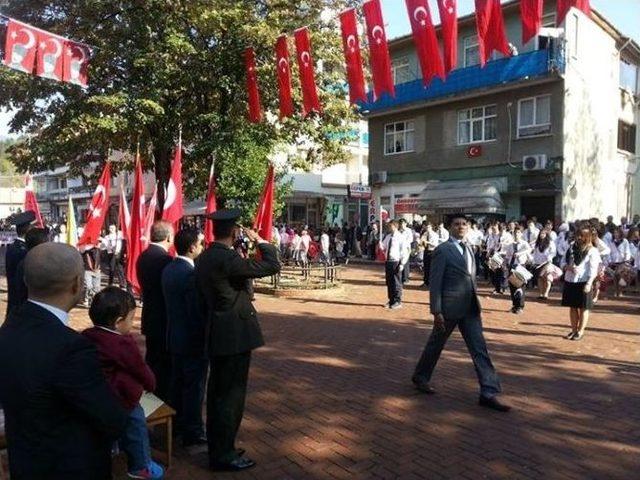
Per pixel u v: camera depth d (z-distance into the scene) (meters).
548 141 22.38
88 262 12.91
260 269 4.25
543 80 21.89
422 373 6.22
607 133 25.09
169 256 5.43
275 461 4.53
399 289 12.39
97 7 15.49
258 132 16.09
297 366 7.36
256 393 6.25
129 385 3.54
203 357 4.78
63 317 2.24
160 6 15.50
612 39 25.02
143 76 16.34
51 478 2.07
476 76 23.53
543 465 4.45
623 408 5.79
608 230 16.61
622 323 10.58
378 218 27.33
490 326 10.18
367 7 8.94
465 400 6.01
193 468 4.42
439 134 26.00
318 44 16.06
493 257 14.27
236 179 14.89
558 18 6.98
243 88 16.44
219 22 15.22
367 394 6.20
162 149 18.44
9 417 2.10
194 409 4.80
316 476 4.27
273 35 15.16
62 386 2.04
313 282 15.82
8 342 2.11
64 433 2.09
